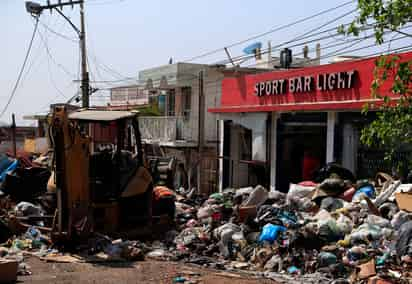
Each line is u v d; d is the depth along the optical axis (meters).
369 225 10.67
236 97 23.11
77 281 8.87
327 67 17.56
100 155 12.75
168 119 29.19
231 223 12.67
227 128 23.95
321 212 12.15
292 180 19.34
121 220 12.94
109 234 12.52
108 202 12.59
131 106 39.53
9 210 14.69
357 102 15.69
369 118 15.65
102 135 13.35
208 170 26.84
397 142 6.97
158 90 33.06
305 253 10.43
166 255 11.66
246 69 27.89
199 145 24.41
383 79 6.74
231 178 24.05
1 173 21.84
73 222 11.39
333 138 16.89
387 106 6.73
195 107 28.58
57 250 11.42
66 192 11.39
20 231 12.59
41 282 8.75
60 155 11.35
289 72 19.45
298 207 13.33
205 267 10.67
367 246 10.11
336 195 13.39
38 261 10.49
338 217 11.78
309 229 10.77
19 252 10.93
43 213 13.80
